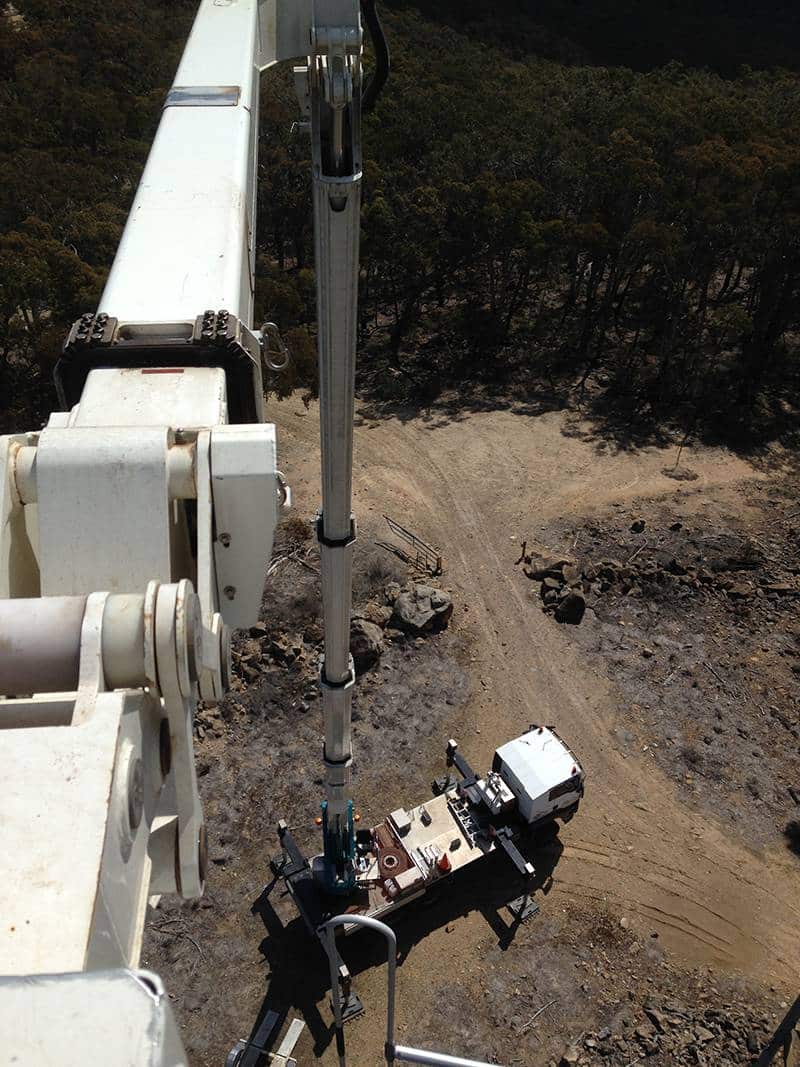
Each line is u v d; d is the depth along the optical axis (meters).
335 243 5.11
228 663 4.49
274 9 13.79
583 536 23.94
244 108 10.42
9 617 3.12
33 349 29.48
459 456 27.55
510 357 34.16
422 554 23.02
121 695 2.94
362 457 27.34
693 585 22.05
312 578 21.42
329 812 12.47
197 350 6.03
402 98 47.16
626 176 33.78
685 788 17.08
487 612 21.09
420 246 34.09
